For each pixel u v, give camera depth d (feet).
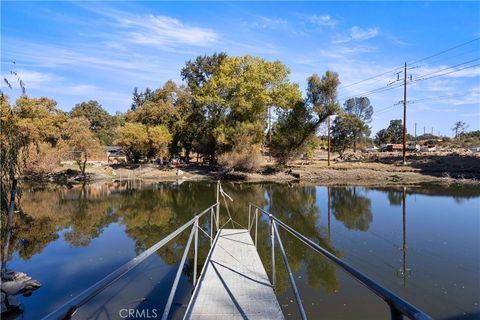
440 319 22.75
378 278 30.09
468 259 35.17
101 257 38.73
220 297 18.02
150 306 25.23
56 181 139.33
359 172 134.62
